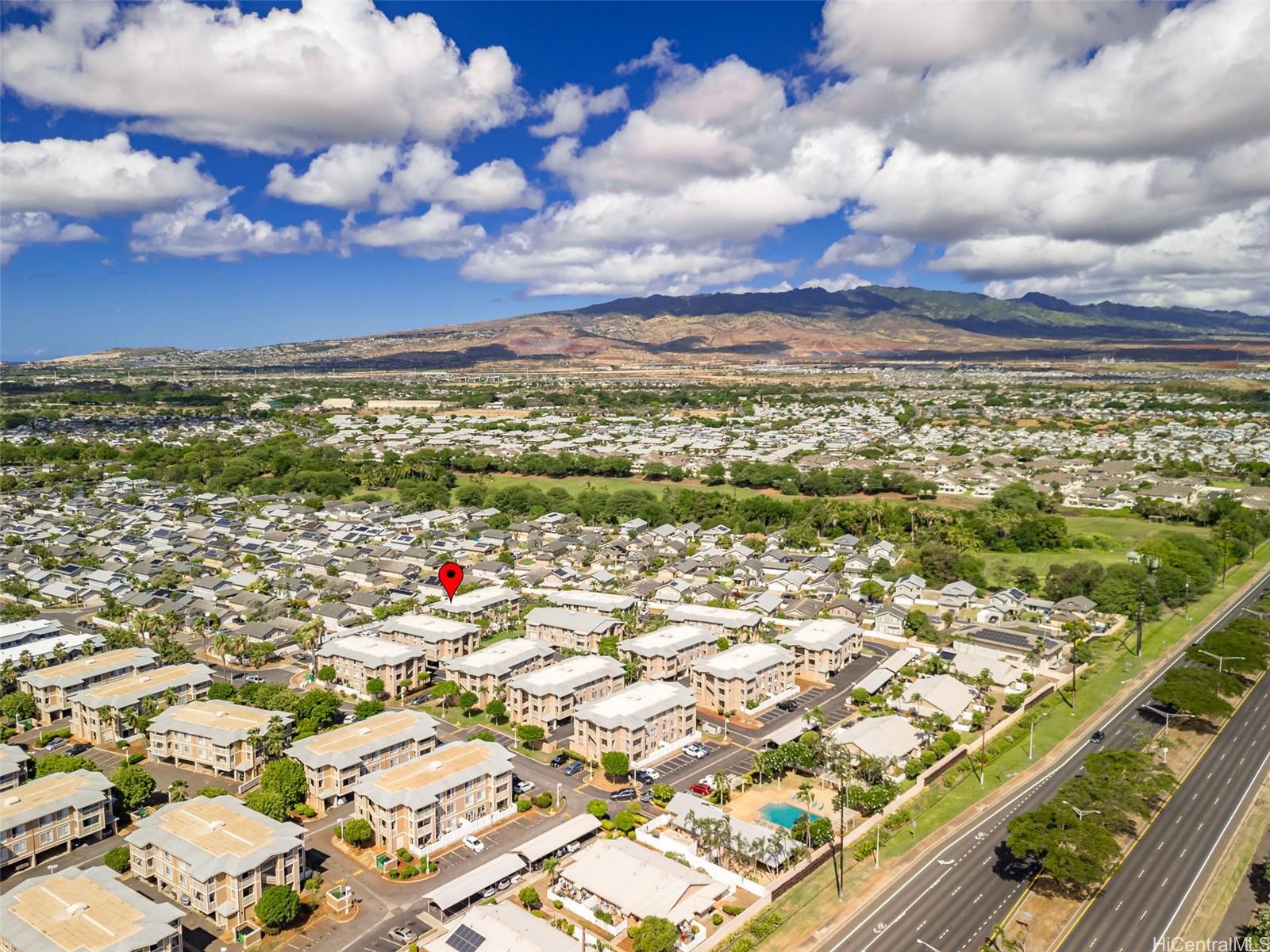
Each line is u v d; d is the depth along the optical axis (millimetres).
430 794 130875
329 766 142375
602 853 124312
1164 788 137625
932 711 176750
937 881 121938
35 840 125812
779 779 153125
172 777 153750
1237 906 115812
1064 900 117188
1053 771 154750
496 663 189000
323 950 107625
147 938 99062
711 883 119250
